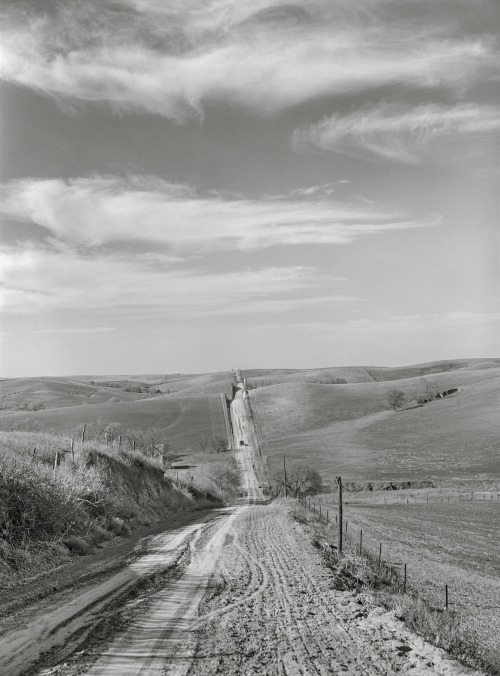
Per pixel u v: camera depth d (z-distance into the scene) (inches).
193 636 374.6
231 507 2177.7
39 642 339.3
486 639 584.7
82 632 364.2
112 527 941.2
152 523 1213.7
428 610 546.3
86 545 744.3
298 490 3385.8
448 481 3558.1
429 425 5255.9
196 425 5949.8
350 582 645.3
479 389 6181.1
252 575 615.2
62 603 437.7
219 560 715.4
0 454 785.6
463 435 4758.9
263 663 332.5
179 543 879.1
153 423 5959.6
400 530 1625.2
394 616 457.7
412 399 6560.0
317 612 466.6
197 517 1504.7
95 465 1214.9
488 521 1875.0
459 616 691.4
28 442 1112.2
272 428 5920.3
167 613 429.4
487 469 3816.4
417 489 3316.9
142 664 313.4
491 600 818.2
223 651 347.6
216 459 4795.8
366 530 1605.6
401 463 4237.2
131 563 659.4
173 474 3248.0
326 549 904.3
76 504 850.1
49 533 712.4
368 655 359.9
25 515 673.0
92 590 492.4
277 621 430.0
